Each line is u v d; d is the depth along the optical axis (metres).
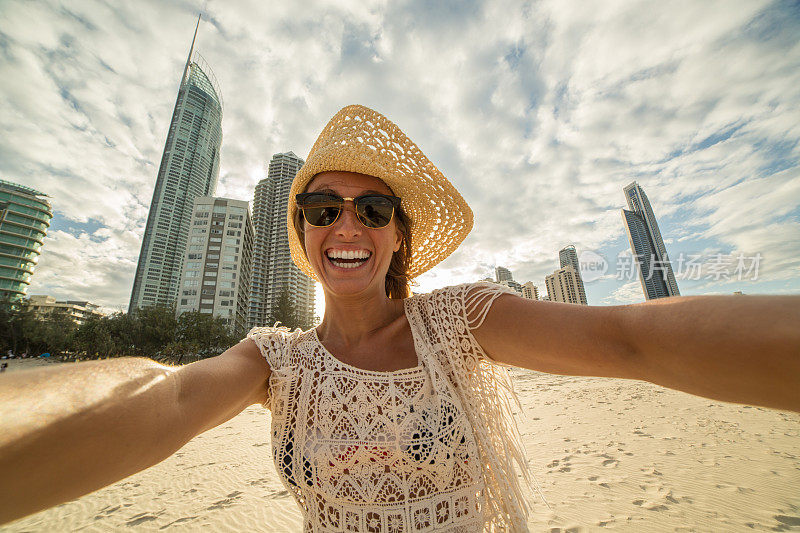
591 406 11.41
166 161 133.12
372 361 1.24
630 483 5.28
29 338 71.38
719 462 5.81
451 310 1.22
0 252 103.44
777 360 0.53
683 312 0.67
